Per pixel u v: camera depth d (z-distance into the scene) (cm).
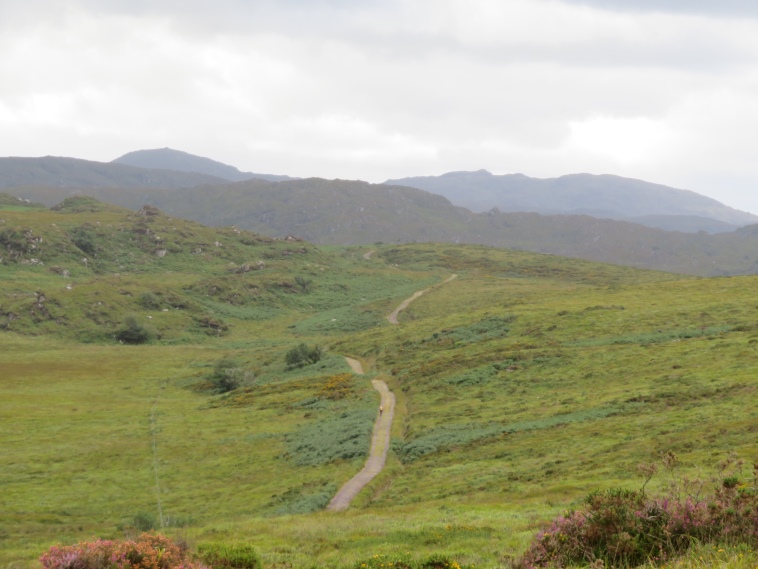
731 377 6066
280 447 6875
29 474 6544
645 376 6944
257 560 1759
